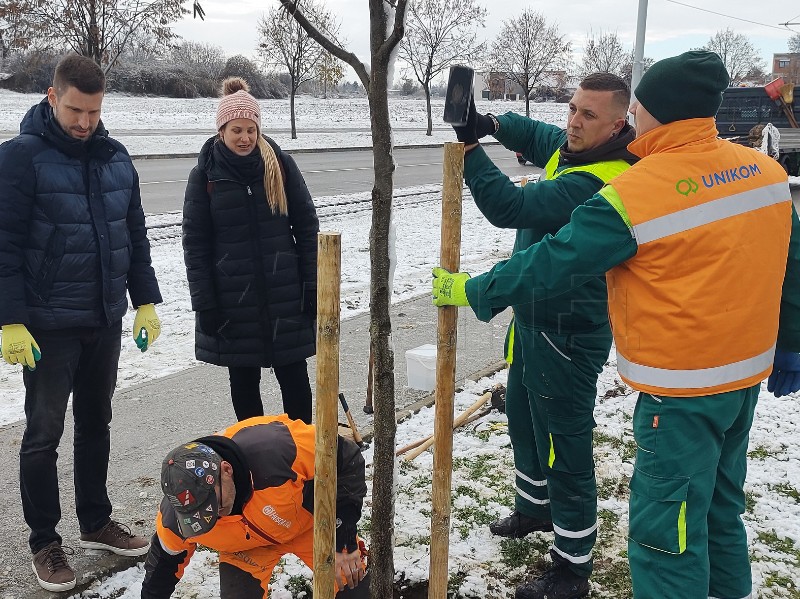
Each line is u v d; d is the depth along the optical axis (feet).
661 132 7.77
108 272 10.57
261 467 7.87
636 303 7.82
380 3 7.22
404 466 13.88
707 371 7.72
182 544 8.00
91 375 10.91
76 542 11.44
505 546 11.53
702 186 7.58
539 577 10.49
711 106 7.63
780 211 8.04
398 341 20.77
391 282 7.86
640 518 7.93
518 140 11.59
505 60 136.15
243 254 11.90
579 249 7.55
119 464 13.93
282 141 93.04
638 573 8.05
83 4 46.32
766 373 8.27
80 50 47.91
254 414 12.96
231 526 8.05
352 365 19.08
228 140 11.53
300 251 12.43
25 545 11.39
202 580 10.57
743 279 7.68
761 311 7.91
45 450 10.31
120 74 173.37
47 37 48.42
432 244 35.17
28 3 46.21
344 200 47.29
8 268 9.75
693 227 7.51
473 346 20.84
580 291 9.22
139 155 71.00
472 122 8.64
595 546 11.53
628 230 7.52
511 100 199.52
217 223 11.86
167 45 54.44
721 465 8.57
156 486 13.14
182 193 49.78
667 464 7.79
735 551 8.82
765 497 12.87
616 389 17.60
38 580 10.38
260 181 11.75
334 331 6.89
